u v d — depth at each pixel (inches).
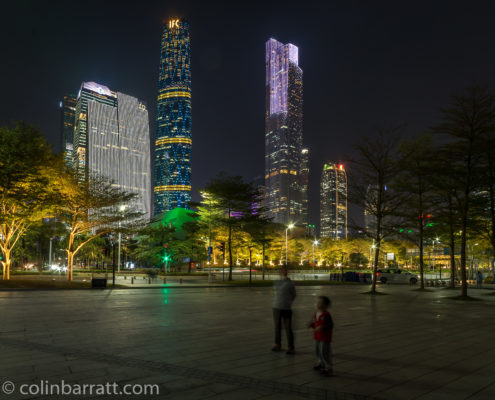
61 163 1348.4
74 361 299.9
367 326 516.7
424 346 382.9
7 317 557.3
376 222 1325.0
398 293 1251.8
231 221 1749.5
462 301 954.1
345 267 4557.1
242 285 1542.8
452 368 297.1
